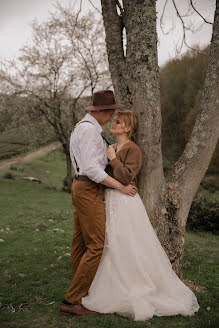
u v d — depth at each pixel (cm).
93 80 2127
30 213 1128
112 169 328
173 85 3162
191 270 486
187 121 3052
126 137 342
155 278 316
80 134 313
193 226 976
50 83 2153
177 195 365
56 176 2783
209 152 359
